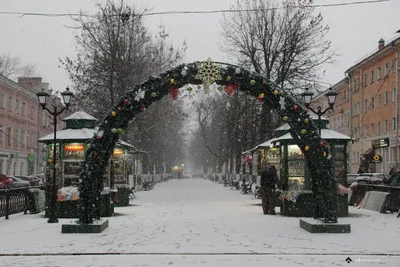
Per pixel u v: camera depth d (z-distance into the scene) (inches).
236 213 676.7
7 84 1855.3
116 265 315.9
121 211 719.1
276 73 1259.8
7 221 567.8
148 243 401.4
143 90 475.5
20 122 2043.6
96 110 1201.4
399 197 647.1
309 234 450.6
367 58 1807.3
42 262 327.6
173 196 1162.0
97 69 1184.2
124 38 1208.2
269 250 367.9
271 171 657.0
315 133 477.1
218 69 475.2
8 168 1903.3
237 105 1620.3
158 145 2086.6
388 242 402.9
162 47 1386.6
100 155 477.7
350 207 776.3
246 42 1311.5
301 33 1251.2
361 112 1908.2
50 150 642.2
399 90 1566.2
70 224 464.1
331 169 477.1
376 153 1766.7
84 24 1187.9
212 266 311.7
